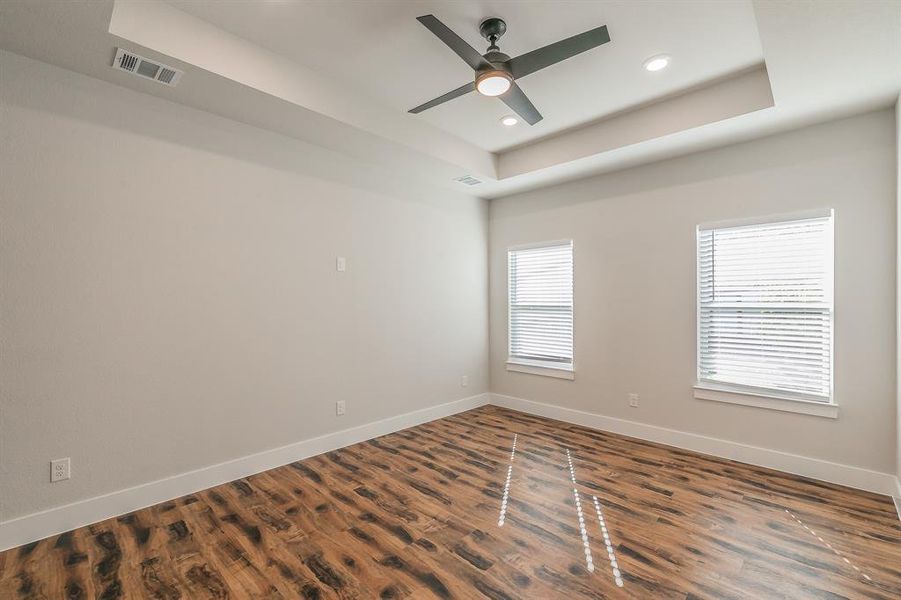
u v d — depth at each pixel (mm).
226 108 2887
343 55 2711
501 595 1879
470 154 4105
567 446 3760
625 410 4074
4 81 2242
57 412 2387
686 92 3137
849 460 2949
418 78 2980
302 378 3490
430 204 4566
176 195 2822
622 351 4094
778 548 2219
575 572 2031
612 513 2580
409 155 3752
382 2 2211
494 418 4652
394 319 4199
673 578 1984
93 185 2506
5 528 2215
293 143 3422
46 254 2355
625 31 2424
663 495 2814
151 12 2209
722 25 2367
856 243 2928
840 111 2863
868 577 1986
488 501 2742
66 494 2410
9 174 2250
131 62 2334
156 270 2740
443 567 2072
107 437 2555
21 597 1876
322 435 3621
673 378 3775
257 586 1941
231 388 3082
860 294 2918
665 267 3816
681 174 3717
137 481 2660
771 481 3021
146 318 2701
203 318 2945
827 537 2316
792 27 1983
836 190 2996
